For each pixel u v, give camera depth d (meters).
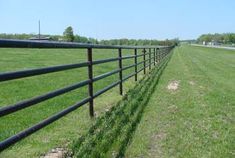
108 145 5.71
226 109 9.44
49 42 4.82
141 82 14.44
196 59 40.06
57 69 5.20
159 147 5.93
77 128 6.59
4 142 3.70
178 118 8.09
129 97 10.46
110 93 11.09
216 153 5.68
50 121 4.85
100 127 6.80
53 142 5.70
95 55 40.91
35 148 5.38
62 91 5.38
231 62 36.56
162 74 19.08
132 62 28.55
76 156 5.12
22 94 10.30
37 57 31.81
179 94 11.83
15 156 5.01
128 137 6.32
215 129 7.21
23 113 7.70
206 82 16.12
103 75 8.16
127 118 7.69
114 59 9.43
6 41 3.63
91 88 7.31
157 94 11.64
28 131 4.20
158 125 7.38
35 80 13.69
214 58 45.19
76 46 6.07
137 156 5.45
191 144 6.11
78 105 6.28
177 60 35.94
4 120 7.04
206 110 9.13
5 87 11.59
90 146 5.58
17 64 21.31
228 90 13.57
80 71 18.55
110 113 8.05
